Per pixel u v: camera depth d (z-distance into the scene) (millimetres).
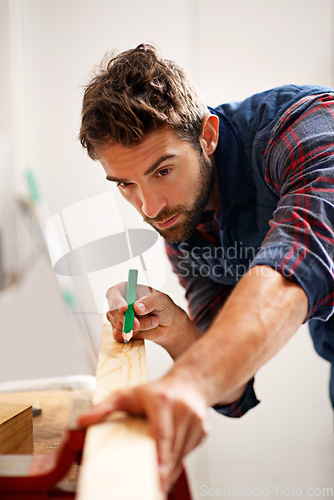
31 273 2154
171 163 827
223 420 2109
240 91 1999
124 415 490
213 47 1980
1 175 2006
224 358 525
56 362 2234
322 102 850
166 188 853
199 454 2059
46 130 2053
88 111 818
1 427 725
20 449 781
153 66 835
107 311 806
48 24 2004
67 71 2023
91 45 2006
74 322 1718
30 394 1067
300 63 1980
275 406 2111
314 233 672
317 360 2088
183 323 1017
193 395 477
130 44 1999
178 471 486
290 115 855
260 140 928
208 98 2004
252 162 949
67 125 2047
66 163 2061
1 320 2191
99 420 469
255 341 551
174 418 454
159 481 416
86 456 421
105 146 809
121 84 812
